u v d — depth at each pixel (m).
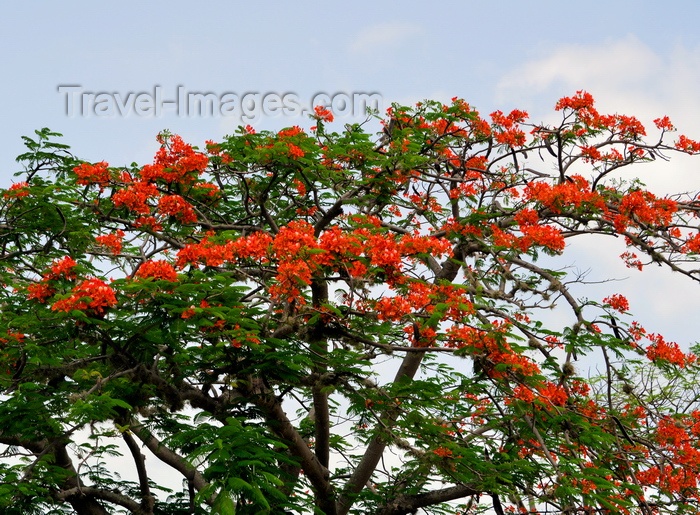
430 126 15.03
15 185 12.58
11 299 11.97
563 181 14.52
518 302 12.22
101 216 12.41
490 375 10.55
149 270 9.20
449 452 11.41
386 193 13.01
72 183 13.56
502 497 12.58
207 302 9.30
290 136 12.21
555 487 11.35
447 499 13.84
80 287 8.92
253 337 9.34
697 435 13.48
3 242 13.41
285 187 13.88
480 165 15.63
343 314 10.07
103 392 10.16
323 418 12.84
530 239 12.47
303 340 10.16
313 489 12.71
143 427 12.43
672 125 14.55
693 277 12.98
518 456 13.16
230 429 9.41
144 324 9.54
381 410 11.49
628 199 13.09
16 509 11.26
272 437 11.27
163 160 12.34
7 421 10.51
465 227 13.30
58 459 13.17
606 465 12.63
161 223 12.55
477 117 14.66
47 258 13.71
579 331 12.48
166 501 14.46
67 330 9.12
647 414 13.87
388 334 11.37
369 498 13.91
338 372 10.73
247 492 8.93
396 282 9.89
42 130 13.41
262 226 13.55
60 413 10.77
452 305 9.99
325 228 13.98
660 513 12.67
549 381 12.13
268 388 11.20
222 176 13.28
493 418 13.48
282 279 9.22
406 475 13.84
